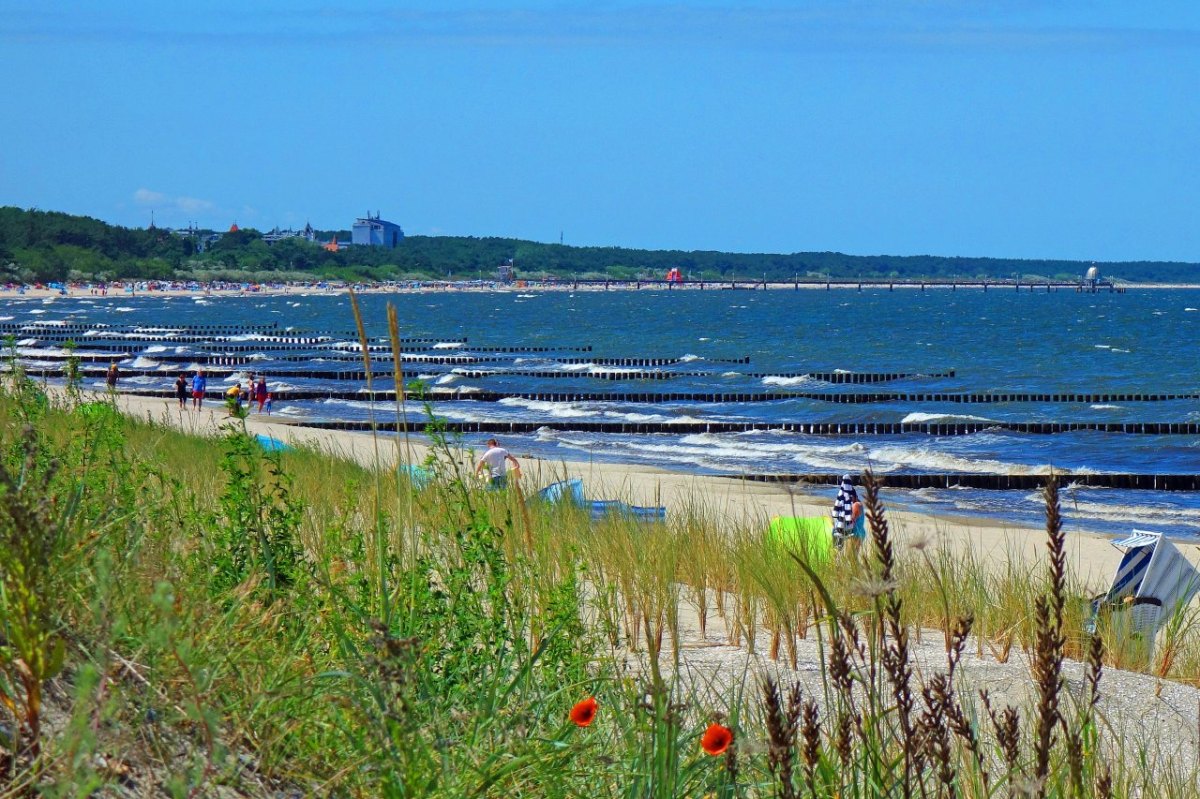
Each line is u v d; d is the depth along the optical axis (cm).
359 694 1034
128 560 1034
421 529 1622
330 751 975
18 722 821
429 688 1117
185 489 1891
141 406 11044
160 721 877
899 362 19938
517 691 1252
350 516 1828
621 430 10700
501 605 1377
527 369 17788
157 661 902
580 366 19012
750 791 1088
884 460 8875
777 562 2550
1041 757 829
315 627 1230
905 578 2367
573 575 1606
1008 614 2347
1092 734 1162
